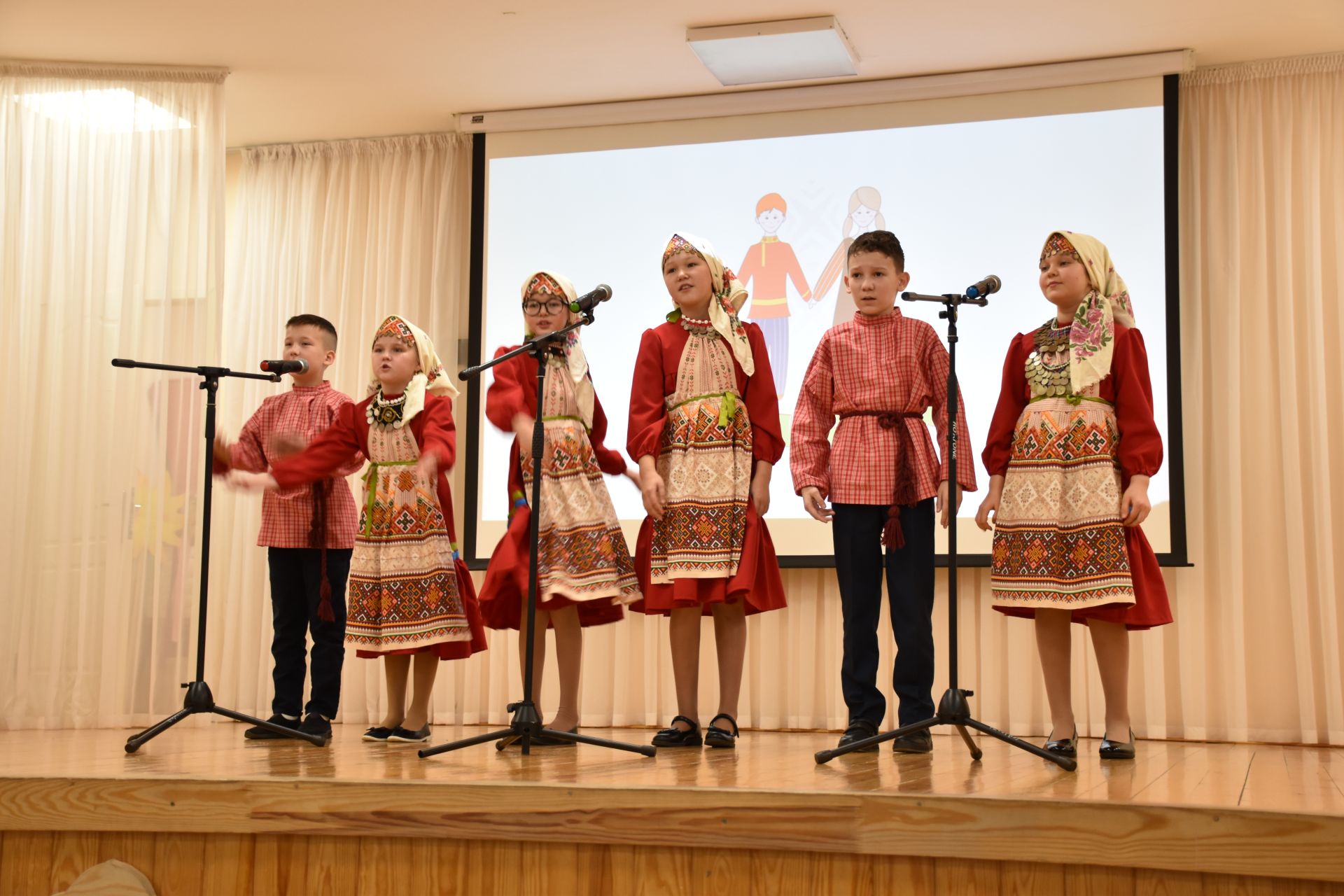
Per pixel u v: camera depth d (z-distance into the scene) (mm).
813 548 4531
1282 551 4180
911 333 3072
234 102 4805
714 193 4785
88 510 4414
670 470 3086
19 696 4281
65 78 4551
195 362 4500
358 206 5090
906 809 2119
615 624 4641
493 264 4930
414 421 3268
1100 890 2055
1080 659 4273
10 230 4480
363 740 3416
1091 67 4398
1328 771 2824
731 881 2193
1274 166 4297
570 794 2248
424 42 4309
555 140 4930
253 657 4766
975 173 4539
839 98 4656
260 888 2375
